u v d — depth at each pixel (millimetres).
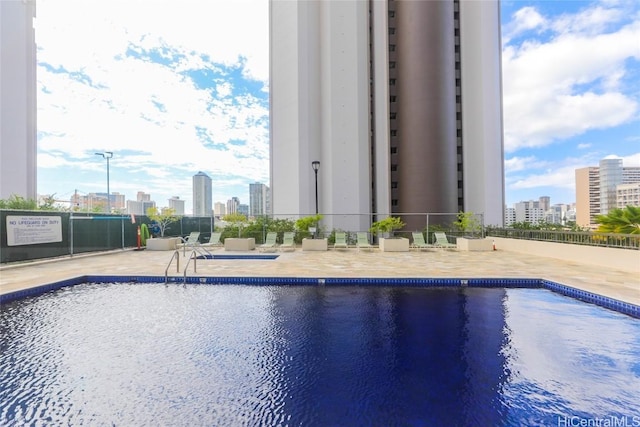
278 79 27672
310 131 26000
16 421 3111
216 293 7684
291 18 26406
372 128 26609
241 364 4281
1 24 24750
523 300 7023
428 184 24594
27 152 26672
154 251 15680
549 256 11992
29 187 26797
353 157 25250
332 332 5375
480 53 24906
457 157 26156
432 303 6879
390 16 26812
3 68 24953
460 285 8102
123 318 6031
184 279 8570
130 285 8445
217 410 3295
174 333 5340
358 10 25422
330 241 17109
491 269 9320
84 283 8672
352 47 25297
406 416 3188
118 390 3656
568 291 7242
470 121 25406
